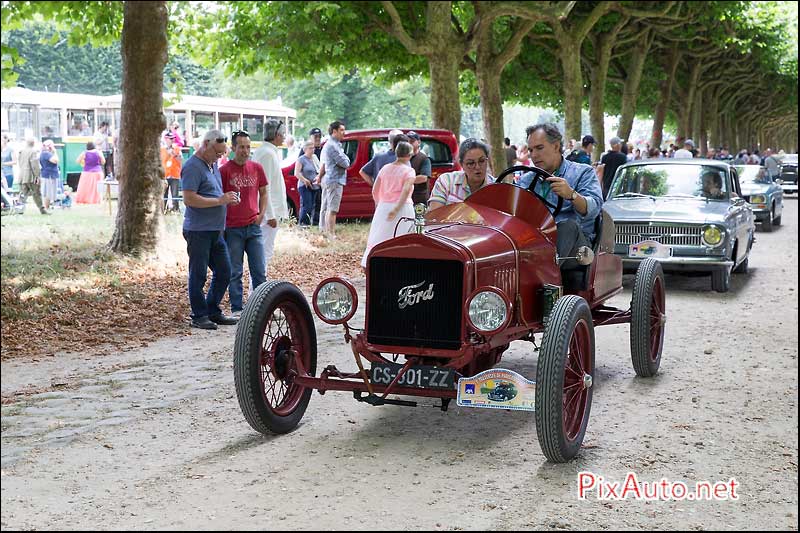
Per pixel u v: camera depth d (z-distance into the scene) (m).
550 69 37.31
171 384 7.59
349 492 5.13
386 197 10.77
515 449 5.93
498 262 6.06
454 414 6.78
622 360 8.70
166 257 13.98
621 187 14.06
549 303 6.57
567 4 22.12
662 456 5.80
